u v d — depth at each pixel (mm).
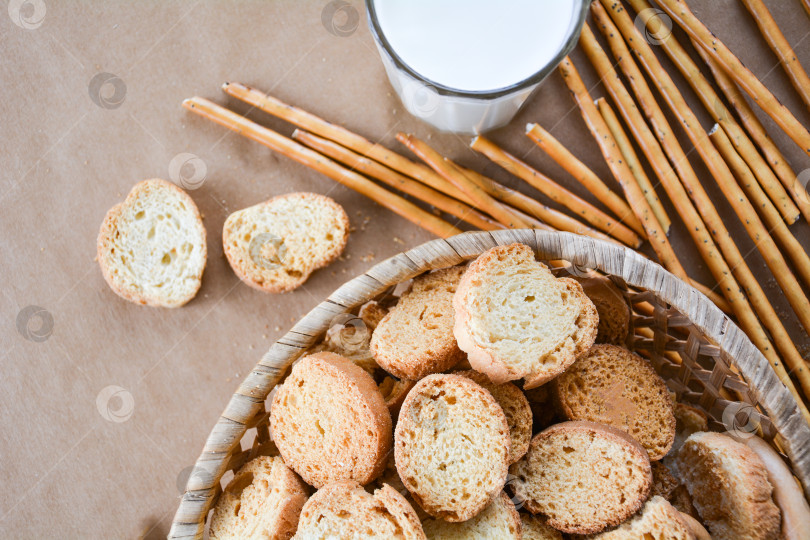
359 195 449
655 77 428
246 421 373
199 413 445
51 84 452
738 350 356
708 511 384
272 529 368
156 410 446
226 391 445
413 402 360
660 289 360
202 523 377
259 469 391
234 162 450
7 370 449
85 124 452
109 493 445
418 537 348
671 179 427
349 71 448
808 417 414
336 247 435
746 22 434
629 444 363
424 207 447
